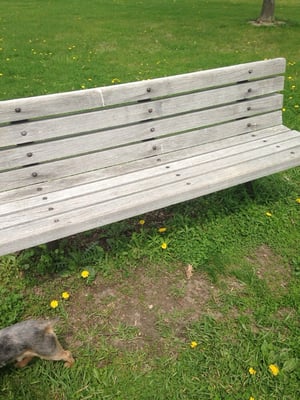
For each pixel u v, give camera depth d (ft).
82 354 8.05
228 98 11.53
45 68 24.58
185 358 8.00
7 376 7.66
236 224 11.37
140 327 8.61
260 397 7.40
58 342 7.56
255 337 8.38
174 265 10.06
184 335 8.47
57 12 43.34
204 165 10.35
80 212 8.41
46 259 9.71
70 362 7.81
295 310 9.06
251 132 12.30
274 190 12.78
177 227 10.96
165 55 27.84
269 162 10.42
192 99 10.94
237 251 10.59
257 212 11.74
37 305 8.96
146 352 8.13
